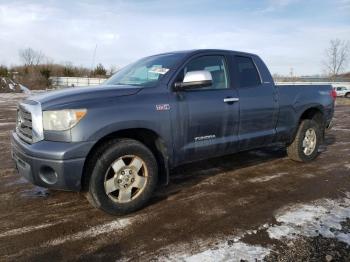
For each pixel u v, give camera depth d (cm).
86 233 347
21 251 313
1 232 347
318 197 448
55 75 5256
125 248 320
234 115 473
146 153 392
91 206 413
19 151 369
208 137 450
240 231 352
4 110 1545
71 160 343
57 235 342
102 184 366
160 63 448
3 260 298
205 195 453
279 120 546
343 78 4734
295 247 319
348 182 511
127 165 383
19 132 400
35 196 443
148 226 363
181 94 421
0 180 503
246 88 496
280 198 444
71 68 5534
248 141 500
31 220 375
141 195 395
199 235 344
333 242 328
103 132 356
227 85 478
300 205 420
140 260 300
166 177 422
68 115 344
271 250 314
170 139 410
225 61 484
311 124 603
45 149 343
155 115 393
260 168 579
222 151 475
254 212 400
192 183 500
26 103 382
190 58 444
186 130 424
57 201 427
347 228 358
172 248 319
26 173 362
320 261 296
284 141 573
